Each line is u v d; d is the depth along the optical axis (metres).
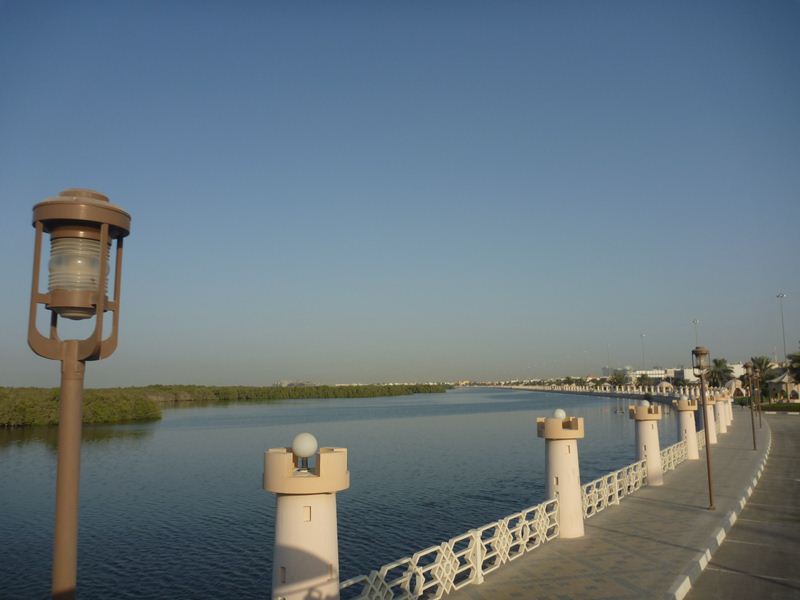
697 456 26.98
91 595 18.42
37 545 24.20
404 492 32.19
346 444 56.56
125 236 4.25
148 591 18.72
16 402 71.69
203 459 48.09
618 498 17.12
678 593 9.77
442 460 44.91
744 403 80.75
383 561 20.81
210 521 27.14
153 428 77.56
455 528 24.83
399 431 71.06
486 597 9.55
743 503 17.67
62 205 3.85
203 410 127.62
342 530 24.59
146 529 25.81
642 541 12.98
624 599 9.39
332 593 6.89
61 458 3.76
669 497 18.00
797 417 60.38
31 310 3.82
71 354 3.85
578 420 13.64
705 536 13.38
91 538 24.45
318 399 199.38
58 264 3.98
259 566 20.95
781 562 11.98
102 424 84.62
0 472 41.72
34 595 19.03
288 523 6.88
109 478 39.00
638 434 20.59
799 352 80.00
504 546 11.31
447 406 141.88
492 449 51.84
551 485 13.64
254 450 54.00
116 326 4.06
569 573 10.77
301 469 7.28
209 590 18.77
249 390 179.38
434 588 11.52
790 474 24.12
